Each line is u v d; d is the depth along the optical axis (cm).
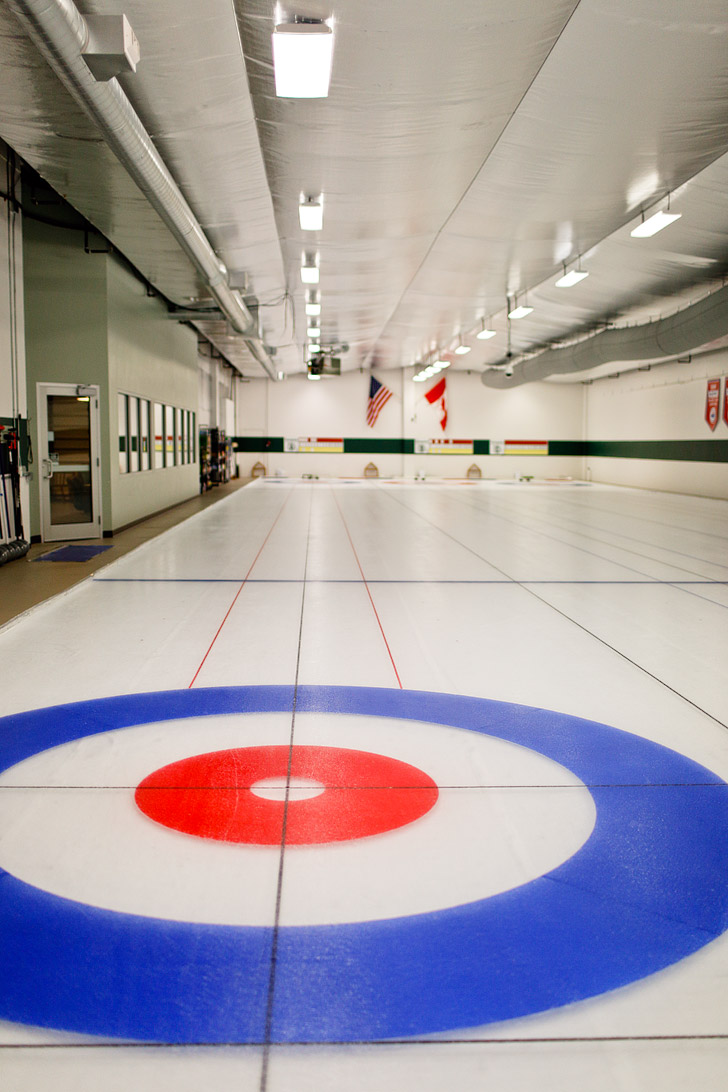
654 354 1445
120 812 293
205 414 2081
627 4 475
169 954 213
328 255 1048
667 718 400
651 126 650
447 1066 177
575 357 1773
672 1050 183
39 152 598
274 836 277
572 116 630
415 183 772
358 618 605
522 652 518
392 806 301
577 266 1157
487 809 300
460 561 884
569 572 820
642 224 850
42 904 235
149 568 821
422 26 484
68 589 683
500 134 666
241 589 712
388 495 1889
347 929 225
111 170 632
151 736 369
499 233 970
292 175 735
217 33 465
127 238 850
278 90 492
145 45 464
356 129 634
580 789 319
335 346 2123
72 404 977
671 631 577
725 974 209
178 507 1469
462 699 426
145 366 1192
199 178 707
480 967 210
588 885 249
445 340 2022
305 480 2573
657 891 246
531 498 1848
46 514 958
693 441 2059
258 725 385
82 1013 192
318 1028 188
